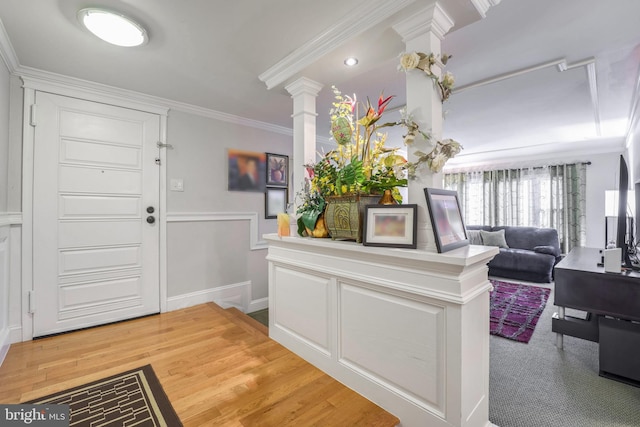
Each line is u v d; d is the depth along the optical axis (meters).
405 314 1.35
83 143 2.45
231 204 3.38
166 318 2.68
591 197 5.40
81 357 1.94
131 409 1.42
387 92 2.83
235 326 2.48
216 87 2.56
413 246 1.36
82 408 1.43
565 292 2.28
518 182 6.07
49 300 2.30
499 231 5.58
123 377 1.70
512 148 5.33
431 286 1.26
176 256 2.96
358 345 1.56
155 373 1.74
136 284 2.71
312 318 1.84
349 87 2.71
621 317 2.01
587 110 3.35
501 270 5.02
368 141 1.72
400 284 1.36
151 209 2.79
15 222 2.15
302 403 1.48
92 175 2.50
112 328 2.44
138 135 2.73
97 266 2.52
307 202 1.96
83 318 2.44
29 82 2.21
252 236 3.55
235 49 1.95
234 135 3.42
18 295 2.18
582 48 2.04
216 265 3.26
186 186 3.04
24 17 1.58
